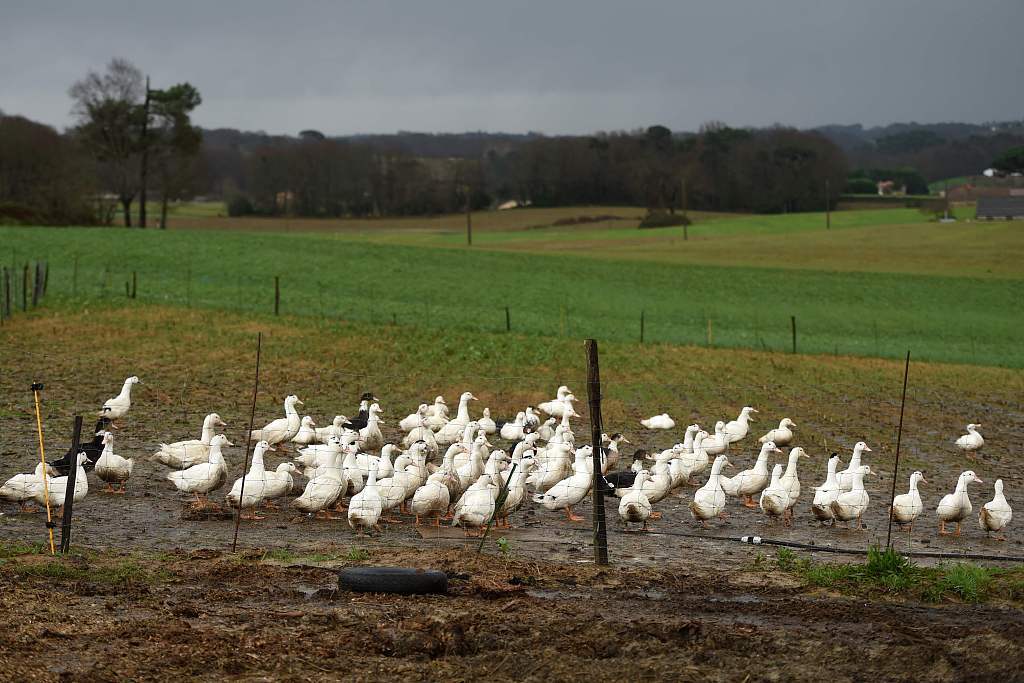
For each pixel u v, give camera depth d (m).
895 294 83.44
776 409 37.12
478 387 38.25
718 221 169.38
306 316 54.00
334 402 34.31
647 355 48.94
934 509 22.69
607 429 31.88
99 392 33.56
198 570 14.78
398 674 11.52
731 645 12.59
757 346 55.00
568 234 153.25
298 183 191.75
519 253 99.69
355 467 20.14
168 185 123.94
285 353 43.38
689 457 24.02
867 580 15.66
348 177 194.00
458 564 15.34
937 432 33.75
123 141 120.06
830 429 33.47
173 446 21.33
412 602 13.61
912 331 68.50
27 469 22.30
